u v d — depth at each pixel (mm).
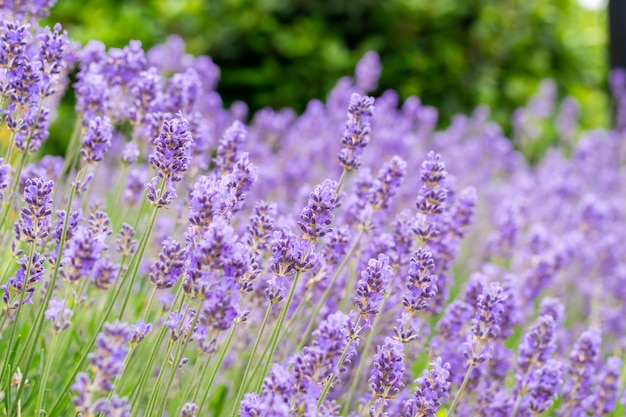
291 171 5141
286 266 2326
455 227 3318
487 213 5949
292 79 8797
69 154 3283
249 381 2664
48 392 2646
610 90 8547
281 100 8758
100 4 8219
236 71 8656
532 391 2797
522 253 4762
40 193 2307
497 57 9883
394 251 3086
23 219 2324
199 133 3322
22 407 2512
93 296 3205
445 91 9516
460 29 9812
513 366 3758
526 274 4031
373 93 9312
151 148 3217
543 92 8070
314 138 5906
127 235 2869
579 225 5273
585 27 12133
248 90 8875
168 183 2357
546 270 4008
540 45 10352
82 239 2289
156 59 5324
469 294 3230
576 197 6141
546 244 4598
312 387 2027
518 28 10133
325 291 3057
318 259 2354
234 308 2088
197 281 2068
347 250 3137
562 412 3191
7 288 2391
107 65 3404
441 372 2361
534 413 2787
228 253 2066
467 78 9609
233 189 2475
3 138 3777
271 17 9047
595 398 3164
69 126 6965
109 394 2217
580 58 10586
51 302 2352
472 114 9445
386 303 3152
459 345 3160
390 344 2346
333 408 2432
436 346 3123
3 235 3107
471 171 6570
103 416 2205
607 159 7332
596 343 3100
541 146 9383
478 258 4977
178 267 2264
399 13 9375
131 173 3648
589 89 10727
